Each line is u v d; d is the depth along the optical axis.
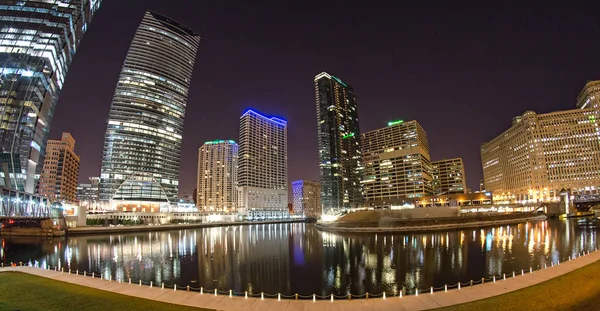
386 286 42.12
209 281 46.19
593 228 110.81
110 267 57.56
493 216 151.75
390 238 101.44
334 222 152.62
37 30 131.62
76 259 67.44
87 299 24.05
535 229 113.44
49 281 30.25
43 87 133.25
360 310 21.53
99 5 158.25
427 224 135.50
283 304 23.02
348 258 64.88
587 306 20.91
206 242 103.50
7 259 69.00
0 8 129.75
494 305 21.31
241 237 124.19
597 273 28.88
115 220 186.50
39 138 137.25
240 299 24.14
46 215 108.94
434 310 20.89
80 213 152.00
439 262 56.66
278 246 89.31
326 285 43.31
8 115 124.00
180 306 22.53
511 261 55.06
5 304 22.92
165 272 52.78
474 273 47.66
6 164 120.94
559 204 187.00
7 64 127.00
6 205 78.56
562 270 30.52
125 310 21.64
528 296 22.89
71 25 139.88
